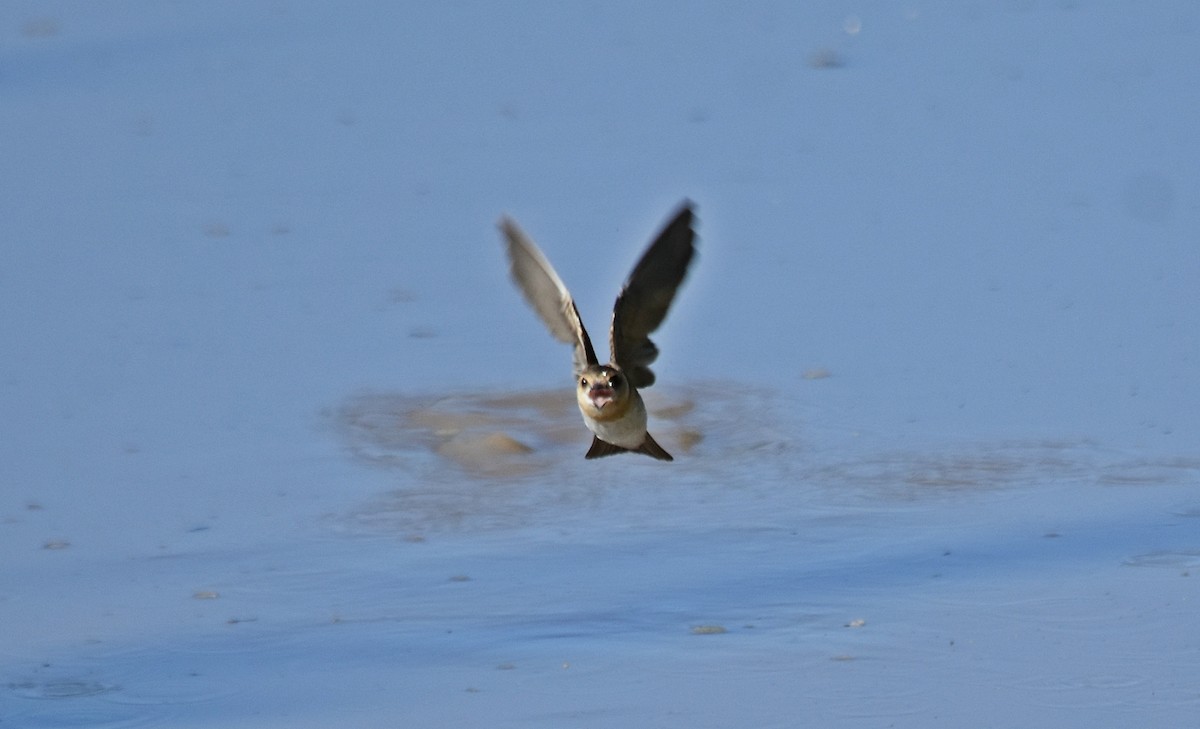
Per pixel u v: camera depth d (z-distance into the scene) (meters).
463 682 9.66
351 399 14.73
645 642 10.10
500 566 11.44
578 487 12.88
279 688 9.71
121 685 9.80
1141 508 11.95
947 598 10.58
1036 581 10.77
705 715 9.14
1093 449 13.05
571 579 11.17
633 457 13.37
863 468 12.95
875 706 9.16
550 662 9.91
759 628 10.27
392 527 12.22
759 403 14.30
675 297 7.30
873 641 10.00
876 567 11.14
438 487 12.92
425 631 10.41
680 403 14.39
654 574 11.16
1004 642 9.92
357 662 9.99
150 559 11.75
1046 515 11.90
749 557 11.41
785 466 13.05
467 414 14.27
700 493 12.65
